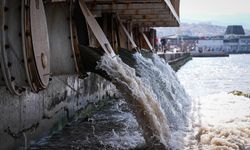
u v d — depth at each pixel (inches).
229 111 695.1
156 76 597.9
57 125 562.3
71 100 635.5
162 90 601.3
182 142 451.8
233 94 983.6
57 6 390.9
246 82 1829.5
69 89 621.9
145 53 756.6
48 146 466.6
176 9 965.8
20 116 424.5
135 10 675.4
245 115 642.8
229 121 587.8
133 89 415.8
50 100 530.9
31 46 272.8
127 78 419.8
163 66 760.3
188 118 601.6
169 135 443.5
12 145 405.7
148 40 1133.7
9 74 269.6
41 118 496.7
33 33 276.1
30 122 457.4
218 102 821.2
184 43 6791.3
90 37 432.5
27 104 446.3
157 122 422.9
